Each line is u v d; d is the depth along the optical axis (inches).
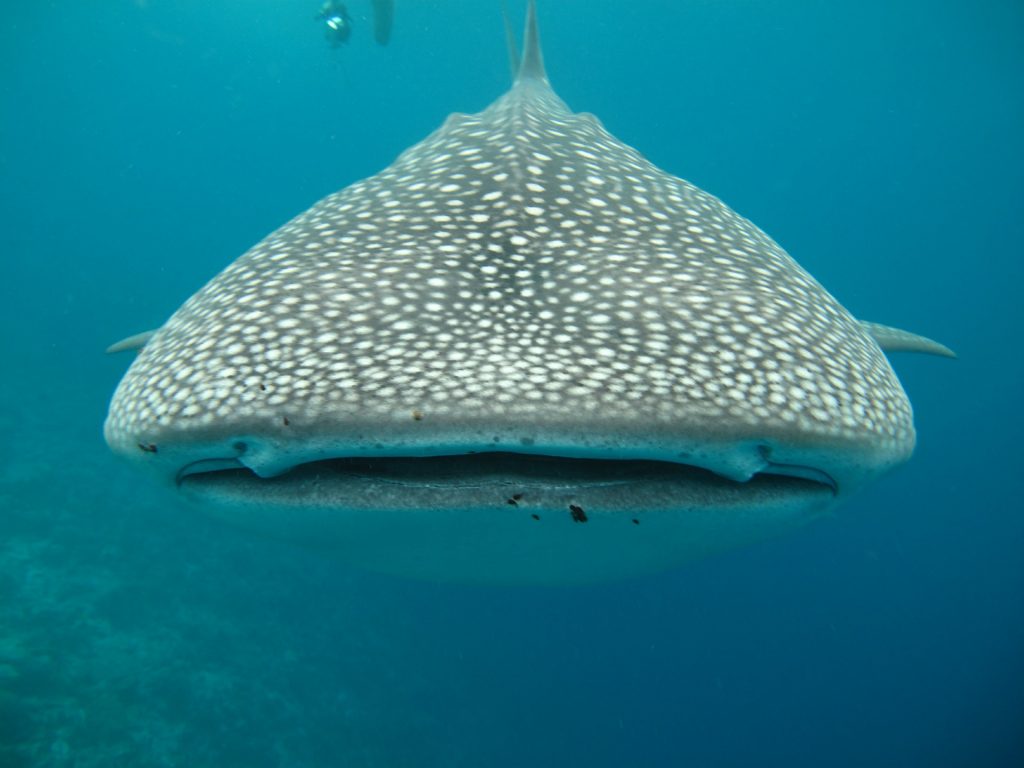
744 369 82.6
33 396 749.3
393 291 90.1
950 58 1301.7
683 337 84.4
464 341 81.4
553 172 118.4
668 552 101.9
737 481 85.4
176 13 1533.0
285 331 86.4
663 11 1390.3
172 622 448.1
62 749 339.3
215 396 82.0
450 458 83.6
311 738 425.1
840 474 90.4
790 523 103.8
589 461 84.1
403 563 106.1
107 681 384.8
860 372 96.9
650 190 123.9
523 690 560.7
